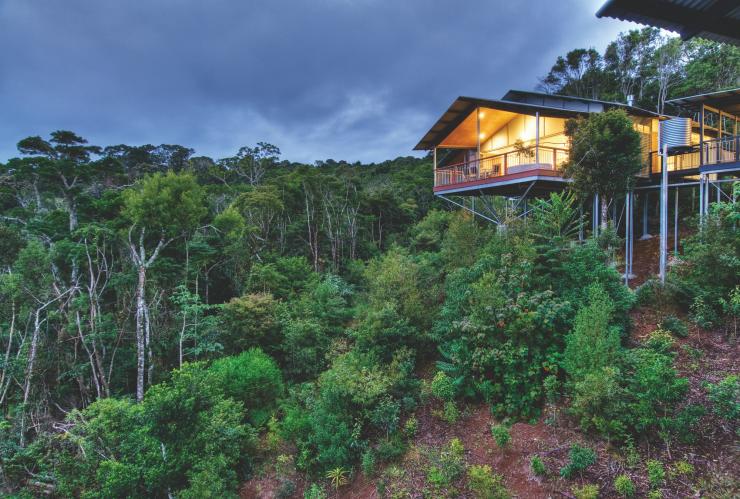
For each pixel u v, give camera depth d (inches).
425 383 407.8
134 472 344.5
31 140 914.7
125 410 410.9
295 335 584.7
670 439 234.7
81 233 705.6
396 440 351.9
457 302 422.6
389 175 1776.6
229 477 394.9
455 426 344.8
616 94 1213.1
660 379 226.8
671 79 1136.2
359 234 1175.0
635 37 1235.2
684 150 583.2
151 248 765.9
